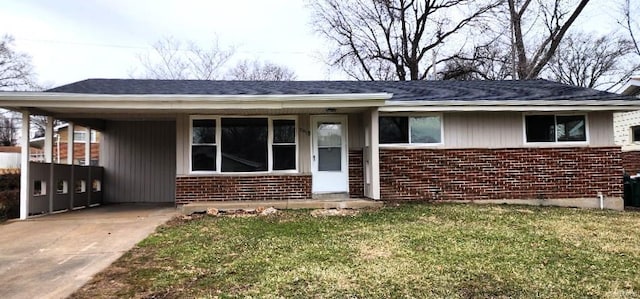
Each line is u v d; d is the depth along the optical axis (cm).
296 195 1006
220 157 998
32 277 464
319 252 546
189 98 860
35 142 2738
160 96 852
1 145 3972
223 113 982
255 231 689
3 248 601
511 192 1036
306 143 1031
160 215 887
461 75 2658
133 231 707
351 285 419
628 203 1129
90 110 898
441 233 656
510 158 1040
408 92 1110
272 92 968
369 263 494
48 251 580
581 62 2767
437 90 1150
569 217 818
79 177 1088
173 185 1277
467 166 1035
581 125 1057
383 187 1023
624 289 407
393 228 698
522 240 611
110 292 409
